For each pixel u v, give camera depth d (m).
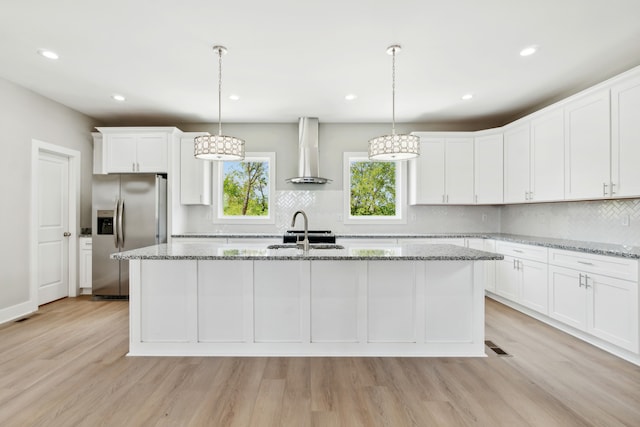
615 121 2.84
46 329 3.22
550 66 3.20
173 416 1.84
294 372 2.35
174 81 3.54
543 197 3.76
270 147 5.14
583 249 2.84
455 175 4.78
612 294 2.59
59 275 4.37
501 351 2.70
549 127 3.65
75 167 4.51
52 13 2.34
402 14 2.37
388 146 2.63
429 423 1.79
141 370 2.38
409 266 2.61
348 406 1.94
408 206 5.12
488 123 5.11
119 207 4.30
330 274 2.61
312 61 3.09
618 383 2.19
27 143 3.76
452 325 2.61
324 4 2.26
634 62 3.11
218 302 2.62
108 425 1.77
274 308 2.62
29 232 3.78
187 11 2.32
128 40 2.71
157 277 2.62
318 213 5.12
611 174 2.89
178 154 4.76
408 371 2.36
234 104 4.26
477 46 2.82
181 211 4.87
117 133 4.60
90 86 3.68
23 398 2.01
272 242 4.53
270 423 1.79
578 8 2.30
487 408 1.92
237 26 2.51
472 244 4.50
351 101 4.17
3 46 2.81
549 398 2.02
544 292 3.34
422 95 3.96
